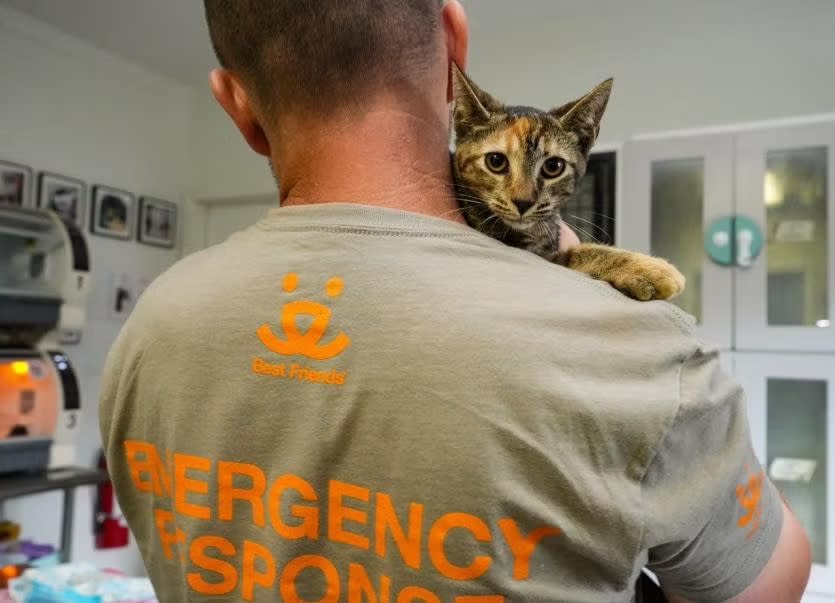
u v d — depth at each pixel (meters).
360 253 0.50
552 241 0.97
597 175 2.33
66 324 2.37
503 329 0.46
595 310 0.48
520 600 0.44
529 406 0.44
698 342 0.50
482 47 2.89
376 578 0.46
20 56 2.74
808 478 1.97
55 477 2.23
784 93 2.38
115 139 3.14
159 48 3.02
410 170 0.56
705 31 2.50
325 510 0.48
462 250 0.51
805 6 2.36
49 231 2.41
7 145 2.70
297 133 0.57
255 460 0.50
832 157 1.98
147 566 0.59
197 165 3.50
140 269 3.26
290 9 0.54
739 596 0.53
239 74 0.60
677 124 2.53
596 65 2.68
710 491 0.47
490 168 0.95
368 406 0.46
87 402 2.98
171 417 0.53
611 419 0.44
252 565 0.50
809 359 1.99
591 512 0.44
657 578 0.56
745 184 2.08
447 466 0.44
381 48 0.54
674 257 2.20
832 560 1.93
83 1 2.60
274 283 0.52
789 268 2.06
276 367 0.50
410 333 0.47
